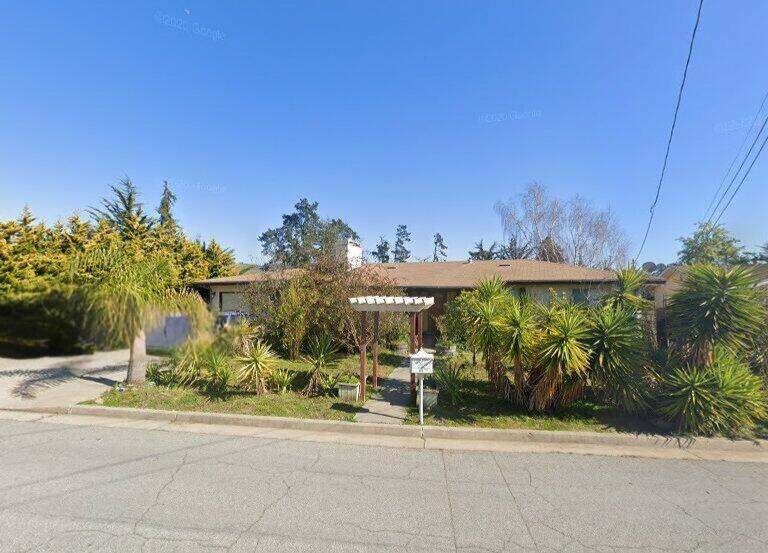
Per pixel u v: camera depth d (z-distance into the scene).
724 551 3.10
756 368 6.79
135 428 6.06
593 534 3.32
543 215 37.56
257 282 13.29
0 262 13.02
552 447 5.54
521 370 6.86
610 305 7.10
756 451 5.47
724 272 6.25
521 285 17.70
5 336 6.91
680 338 6.73
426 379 7.67
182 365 7.67
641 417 6.43
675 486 4.29
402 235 72.00
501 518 3.55
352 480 4.31
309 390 7.65
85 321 6.63
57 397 7.28
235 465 4.68
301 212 53.56
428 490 4.09
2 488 3.98
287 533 3.24
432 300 8.02
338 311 11.25
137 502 3.72
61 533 3.18
